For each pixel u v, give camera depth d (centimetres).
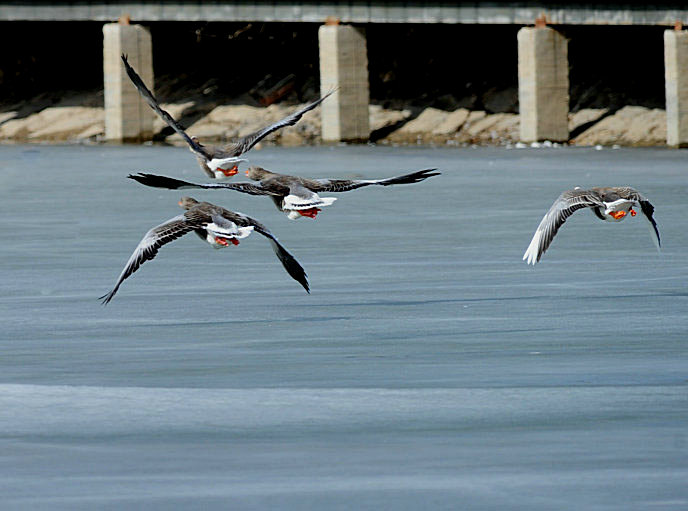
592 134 9400
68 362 2262
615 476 1602
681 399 1955
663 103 9588
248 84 10294
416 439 1770
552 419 1858
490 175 6325
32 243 3872
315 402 1969
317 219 4456
